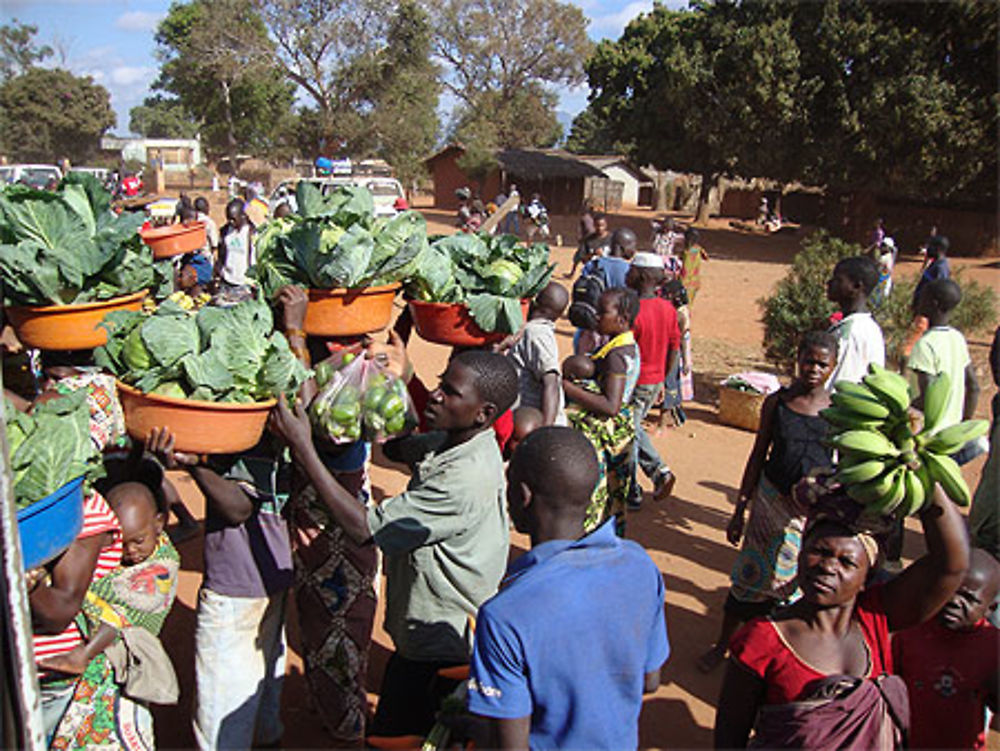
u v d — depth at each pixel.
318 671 3.53
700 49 26.39
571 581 2.04
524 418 4.25
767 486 3.99
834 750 2.20
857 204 29.88
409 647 2.88
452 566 2.78
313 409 3.09
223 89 38.91
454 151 43.81
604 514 4.75
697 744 3.92
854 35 22.44
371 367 3.18
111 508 2.85
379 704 3.02
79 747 2.74
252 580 3.11
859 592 2.49
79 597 2.47
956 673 2.85
